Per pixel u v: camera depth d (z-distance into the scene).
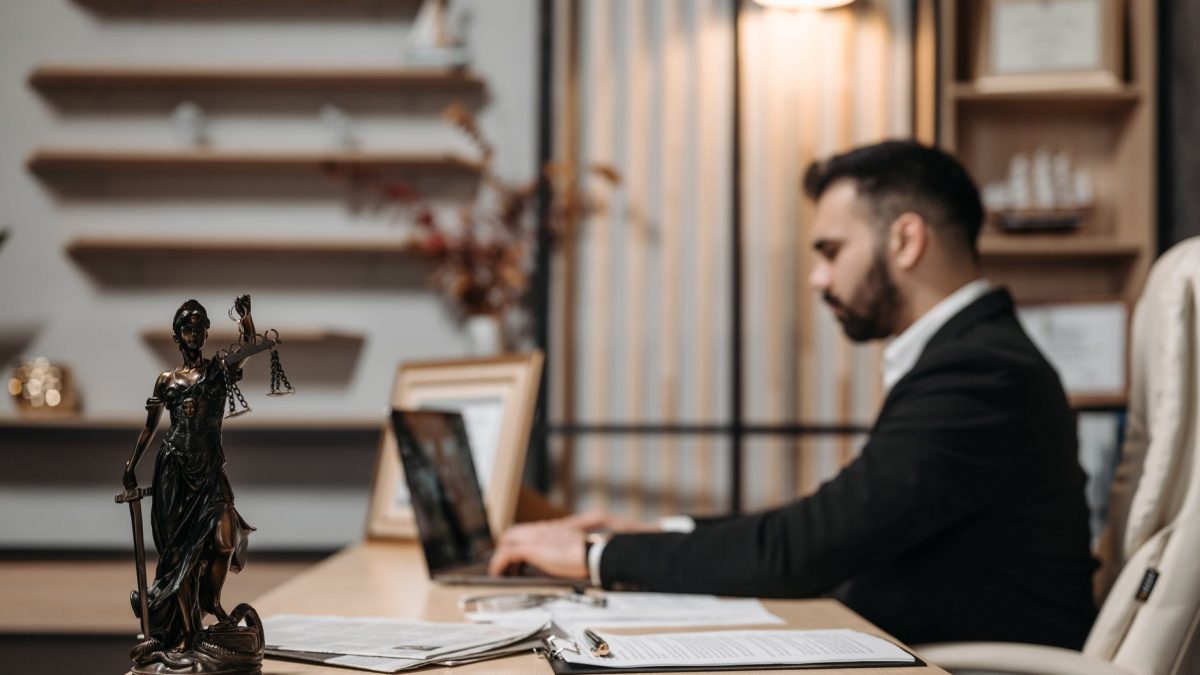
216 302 3.49
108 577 3.13
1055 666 1.32
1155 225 3.16
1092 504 3.06
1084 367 3.18
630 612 1.29
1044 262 3.39
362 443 3.42
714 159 3.36
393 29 3.51
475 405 2.10
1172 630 1.35
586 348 3.35
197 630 0.85
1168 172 3.16
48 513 3.46
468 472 1.84
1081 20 3.23
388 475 2.19
